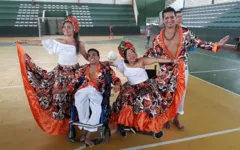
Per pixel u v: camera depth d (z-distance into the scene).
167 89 2.87
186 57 2.95
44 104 2.84
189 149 2.72
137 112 2.75
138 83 2.89
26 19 19.77
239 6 14.51
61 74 2.89
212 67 7.27
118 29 20.30
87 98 2.72
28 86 2.79
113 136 3.02
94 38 17.38
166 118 2.87
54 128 2.88
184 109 3.86
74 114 2.78
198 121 3.43
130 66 2.94
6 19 19.38
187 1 21.59
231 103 4.14
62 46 2.85
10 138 2.95
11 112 3.74
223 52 10.48
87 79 2.79
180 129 3.17
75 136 2.98
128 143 2.86
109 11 23.20
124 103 2.82
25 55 2.82
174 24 2.74
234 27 13.27
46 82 2.90
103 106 2.74
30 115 3.64
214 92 4.75
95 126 2.63
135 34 20.92
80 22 21.28
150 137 3.00
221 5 16.20
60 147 2.76
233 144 2.83
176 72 2.83
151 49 3.06
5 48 11.29
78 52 2.95
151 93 2.82
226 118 3.54
